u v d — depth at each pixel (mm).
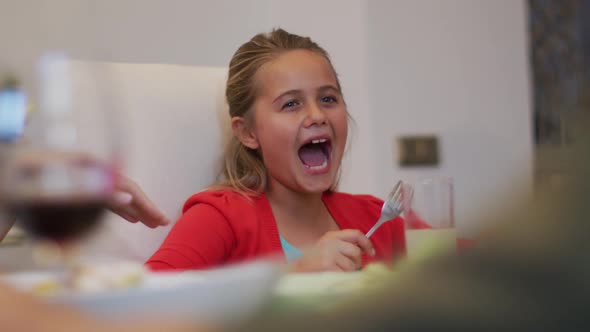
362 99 2352
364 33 2357
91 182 428
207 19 2340
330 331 206
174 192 1451
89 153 427
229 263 1386
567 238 187
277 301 286
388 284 211
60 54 429
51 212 424
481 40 2572
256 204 1452
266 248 1389
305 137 1436
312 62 1479
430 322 197
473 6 2557
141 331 222
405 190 862
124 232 1365
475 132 2531
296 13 2363
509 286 192
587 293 185
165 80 1465
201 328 224
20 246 1300
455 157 2484
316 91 1456
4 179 421
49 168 422
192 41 2332
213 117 1514
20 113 420
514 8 2654
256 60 1501
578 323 185
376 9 2373
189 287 389
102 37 2246
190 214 1369
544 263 189
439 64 2480
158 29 2303
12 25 2166
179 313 369
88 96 424
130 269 470
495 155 2557
